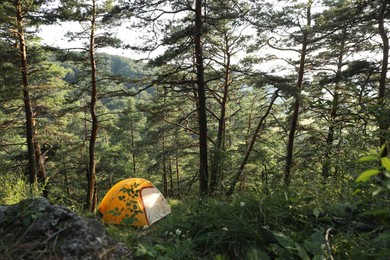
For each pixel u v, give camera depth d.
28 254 2.38
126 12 11.06
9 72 14.46
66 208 2.88
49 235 2.58
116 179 25.16
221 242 2.88
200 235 3.14
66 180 23.66
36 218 2.72
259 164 5.11
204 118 11.80
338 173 3.79
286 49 15.80
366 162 3.44
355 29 13.69
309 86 16.80
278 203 3.27
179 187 23.77
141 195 8.41
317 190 3.55
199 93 11.91
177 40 11.70
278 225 2.92
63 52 14.92
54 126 19.92
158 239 3.15
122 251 2.67
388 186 1.64
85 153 22.97
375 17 11.91
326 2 15.74
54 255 2.39
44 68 15.92
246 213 3.20
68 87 16.09
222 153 7.76
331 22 12.98
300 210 3.11
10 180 6.87
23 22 13.98
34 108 17.86
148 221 8.04
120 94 13.70
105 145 30.27
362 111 3.81
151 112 17.44
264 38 15.54
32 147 15.27
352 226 2.72
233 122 26.16
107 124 21.14
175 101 18.28
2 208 2.90
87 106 16.56
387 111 3.64
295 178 4.05
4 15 12.28
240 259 2.70
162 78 12.18
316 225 2.90
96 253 2.50
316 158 4.55
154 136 18.91
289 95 11.98
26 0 13.15
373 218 2.75
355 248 2.27
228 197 4.36
